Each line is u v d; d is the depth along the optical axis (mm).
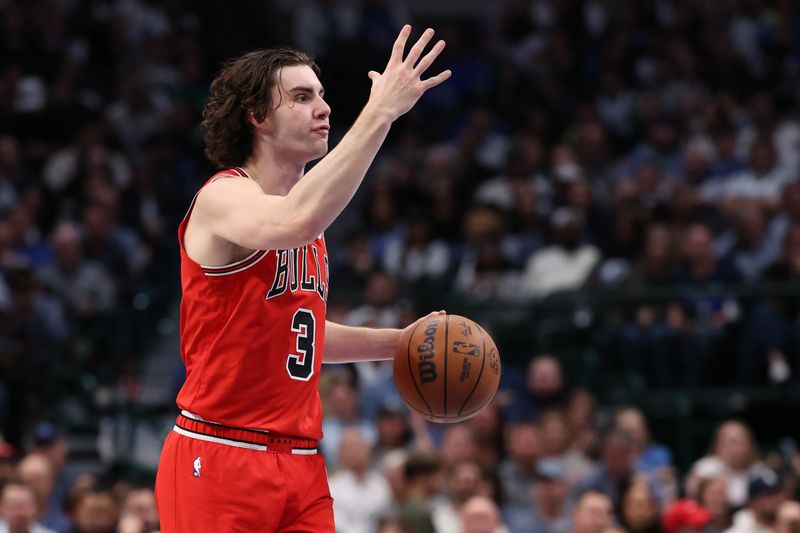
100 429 29703
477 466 23047
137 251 35031
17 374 28328
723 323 28609
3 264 31750
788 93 42406
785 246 29688
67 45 44406
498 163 40719
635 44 45719
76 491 22250
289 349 10000
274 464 9945
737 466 23469
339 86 46719
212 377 9898
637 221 32250
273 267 9859
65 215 35875
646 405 27906
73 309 32031
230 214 9453
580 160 38656
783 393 27312
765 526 20812
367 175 43969
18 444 27781
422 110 45594
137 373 31141
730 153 37062
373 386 27562
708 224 32812
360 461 23281
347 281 33375
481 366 10805
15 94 41062
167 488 10102
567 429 25062
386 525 21109
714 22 46281
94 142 38250
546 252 31859
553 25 47250
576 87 44594
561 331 29703
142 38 45969
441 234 35375
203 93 43312
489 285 31672
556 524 22562
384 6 48906
